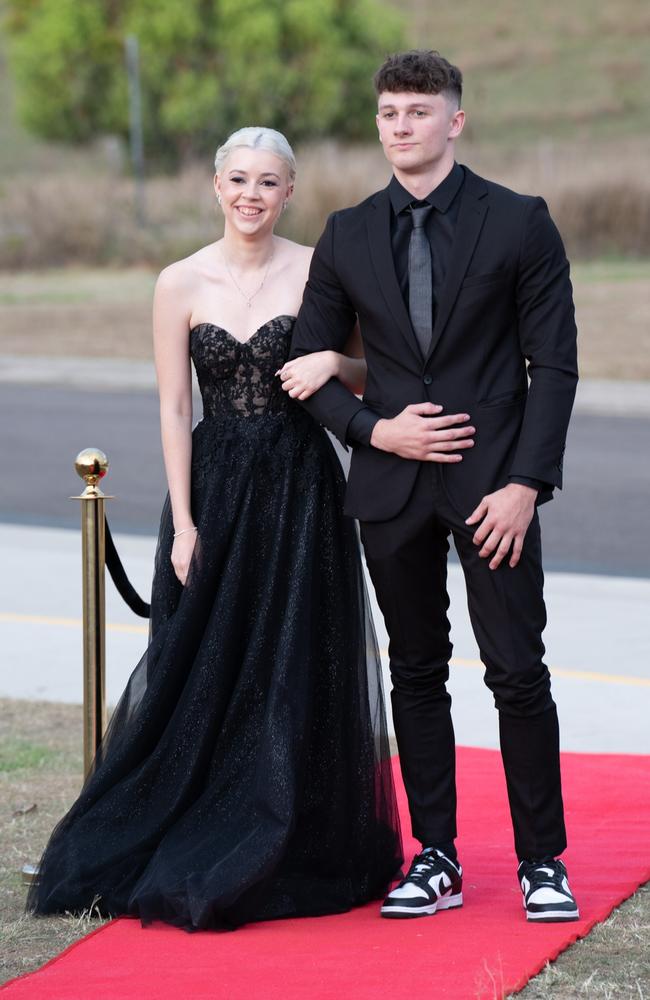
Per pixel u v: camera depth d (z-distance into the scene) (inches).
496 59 2551.7
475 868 215.3
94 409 792.9
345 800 203.5
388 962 175.6
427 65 186.2
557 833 193.9
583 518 507.2
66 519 514.9
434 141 187.8
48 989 168.9
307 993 165.6
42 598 402.9
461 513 188.4
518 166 1360.7
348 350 210.8
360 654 208.5
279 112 1930.4
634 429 715.4
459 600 394.0
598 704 301.1
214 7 1900.8
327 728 204.7
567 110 2284.7
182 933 189.5
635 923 189.5
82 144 2046.0
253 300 211.0
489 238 185.9
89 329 1087.0
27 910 200.7
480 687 315.6
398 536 192.4
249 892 191.9
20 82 2036.2
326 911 198.5
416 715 199.9
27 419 755.4
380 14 2037.4
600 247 1243.8
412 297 189.2
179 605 209.6
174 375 213.2
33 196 1432.1
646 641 349.7
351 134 1972.2
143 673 214.4
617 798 243.6
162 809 202.5
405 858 218.2
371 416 192.4
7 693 317.4
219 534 206.7
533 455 184.7
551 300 186.7
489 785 253.1
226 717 203.2
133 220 1419.8
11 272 1389.0
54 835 206.8
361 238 193.0
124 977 172.6
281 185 209.9
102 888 199.2
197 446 213.0
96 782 206.7
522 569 189.0
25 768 267.1
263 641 203.2
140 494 553.9
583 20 2677.2
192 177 1485.0
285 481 207.0
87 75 1963.6
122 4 1939.0
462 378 188.7
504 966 172.2
